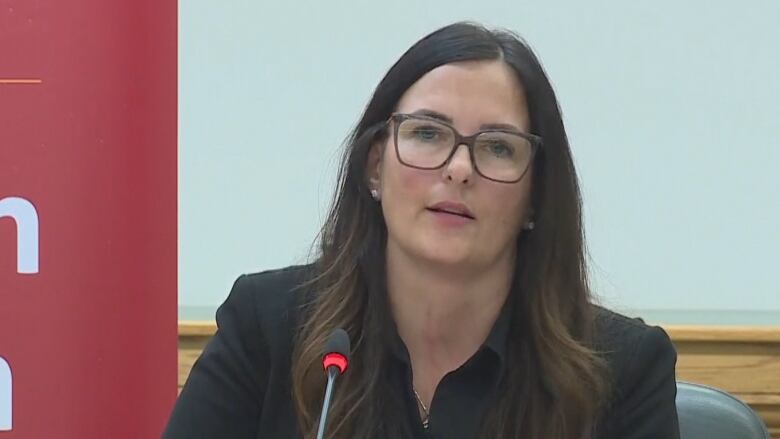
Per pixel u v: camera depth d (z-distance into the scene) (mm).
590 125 8531
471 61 4559
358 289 4980
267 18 8578
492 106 4504
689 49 8430
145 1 5492
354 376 4863
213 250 8680
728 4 8391
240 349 5250
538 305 4906
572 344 4891
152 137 5566
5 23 5309
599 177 8539
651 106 8477
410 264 4738
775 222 8469
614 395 5062
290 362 5172
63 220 5418
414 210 4543
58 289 5438
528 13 8484
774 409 8391
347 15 8570
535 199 4801
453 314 4828
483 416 4852
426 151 4516
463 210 4504
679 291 8539
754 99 8422
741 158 8469
